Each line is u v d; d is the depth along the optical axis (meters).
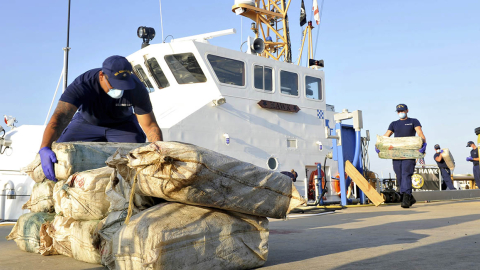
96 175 2.97
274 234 4.41
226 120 10.15
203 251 2.34
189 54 10.12
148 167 2.28
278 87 11.38
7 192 7.49
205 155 2.33
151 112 4.06
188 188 2.30
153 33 11.86
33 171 3.77
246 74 10.78
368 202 10.60
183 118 9.41
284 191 2.76
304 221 6.04
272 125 11.09
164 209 2.39
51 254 3.38
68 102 3.52
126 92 3.73
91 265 2.88
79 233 3.01
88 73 3.66
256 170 2.63
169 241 2.19
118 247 2.37
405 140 8.01
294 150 11.51
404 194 8.00
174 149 2.24
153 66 10.50
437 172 14.62
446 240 3.43
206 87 10.13
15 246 4.05
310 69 12.34
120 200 2.72
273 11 15.77
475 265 2.34
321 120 12.35
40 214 3.65
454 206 8.20
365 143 11.41
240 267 2.54
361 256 2.84
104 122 4.13
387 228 4.57
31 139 7.81
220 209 2.56
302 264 2.66
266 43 14.86
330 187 12.26
